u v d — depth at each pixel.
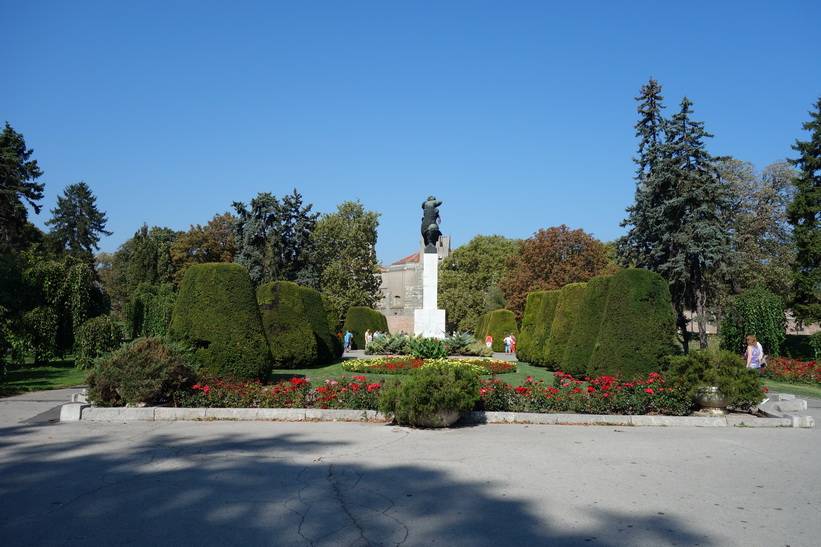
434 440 9.53
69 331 23.97
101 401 11.83
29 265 24.80
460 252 66.62
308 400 12.24
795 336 36.44
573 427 10.95
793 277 33.16
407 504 6.21
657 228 31.44
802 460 8.37
